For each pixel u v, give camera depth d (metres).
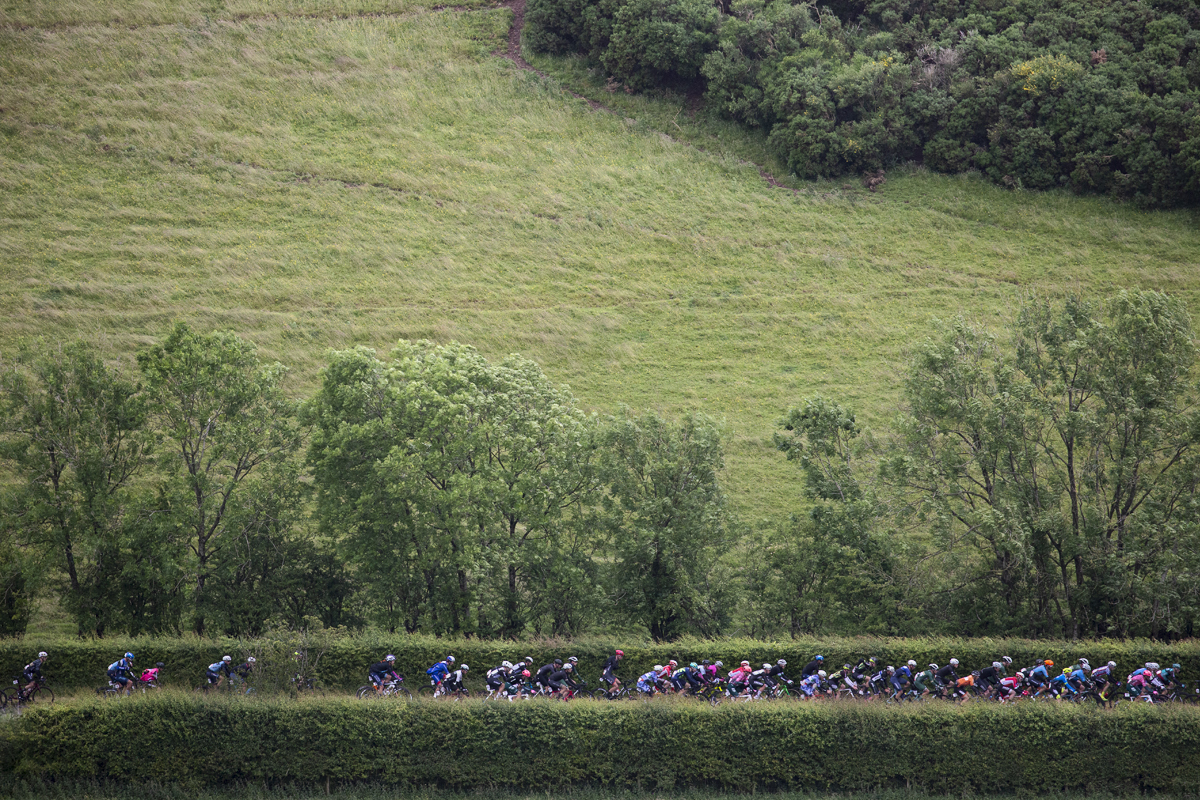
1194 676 89.06
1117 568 95.50
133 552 103.88
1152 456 102.62
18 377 104.69
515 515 106.94
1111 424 104.06
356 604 110.25
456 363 111.50
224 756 72.31
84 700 73.62
